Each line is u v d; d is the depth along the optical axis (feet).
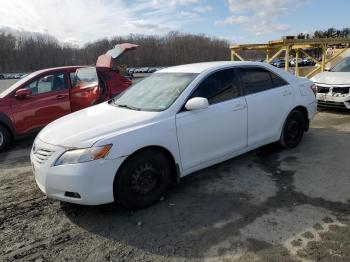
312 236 9.24
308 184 12.65
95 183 10.18
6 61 305.32
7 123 19.29
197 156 12.55
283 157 15.71
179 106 12.06
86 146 10.23
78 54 343.67
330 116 24.32
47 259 8.95
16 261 8.91
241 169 14.49
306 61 126.21
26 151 19.38
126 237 9.80
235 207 11.18
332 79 24.66
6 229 10.57
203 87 12.94
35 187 13.75
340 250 8.57
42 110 20.48
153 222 10.55
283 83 16.07
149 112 11.94
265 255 8.54
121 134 10.62
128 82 24.53
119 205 11.74
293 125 16.58
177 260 8.60
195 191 12.57
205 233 9.74
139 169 11.03
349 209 10.62
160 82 14.03
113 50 27.50
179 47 308.40
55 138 11.04
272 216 10.44
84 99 21.97
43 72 21.11
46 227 10.59
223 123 13.10
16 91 19.90
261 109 14.61
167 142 11.47
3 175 15.43
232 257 8.56
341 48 43.65
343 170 13.84
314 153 16.08
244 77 14.44
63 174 10.21
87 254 9.09
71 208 11.72
